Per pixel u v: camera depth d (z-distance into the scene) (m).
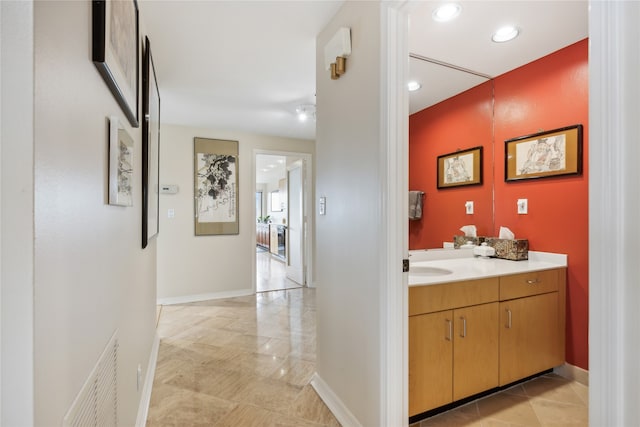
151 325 2.35
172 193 4.00
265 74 2.54
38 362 0.52
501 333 1.89
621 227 0.57
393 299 1.37
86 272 0.77
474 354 1.79
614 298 0.58
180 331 3.04
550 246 2.27
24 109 0.49
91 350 0.81
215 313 3.60
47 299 0.56
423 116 2.54
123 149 1.11
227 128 4.18
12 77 0.49
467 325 1.77
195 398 1.93
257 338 2.87
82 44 0.74
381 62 1.38
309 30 1.95
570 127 2.14
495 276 1.86
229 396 1.95
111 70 0.90
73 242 0.69
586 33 1.98
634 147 0.56
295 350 2.62
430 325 1.66
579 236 2.12
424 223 2.55
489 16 1.79
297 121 3.83
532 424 1.70
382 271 1.39
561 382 2.11
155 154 2.22
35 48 0.51
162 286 3.96
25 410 0.49
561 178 2.21
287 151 4.73
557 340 2.13
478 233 2.64
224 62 2.33
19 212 0.49
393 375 1.37
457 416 1.76
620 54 0.57
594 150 0.60
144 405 1.75
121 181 1.07
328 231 1.91
